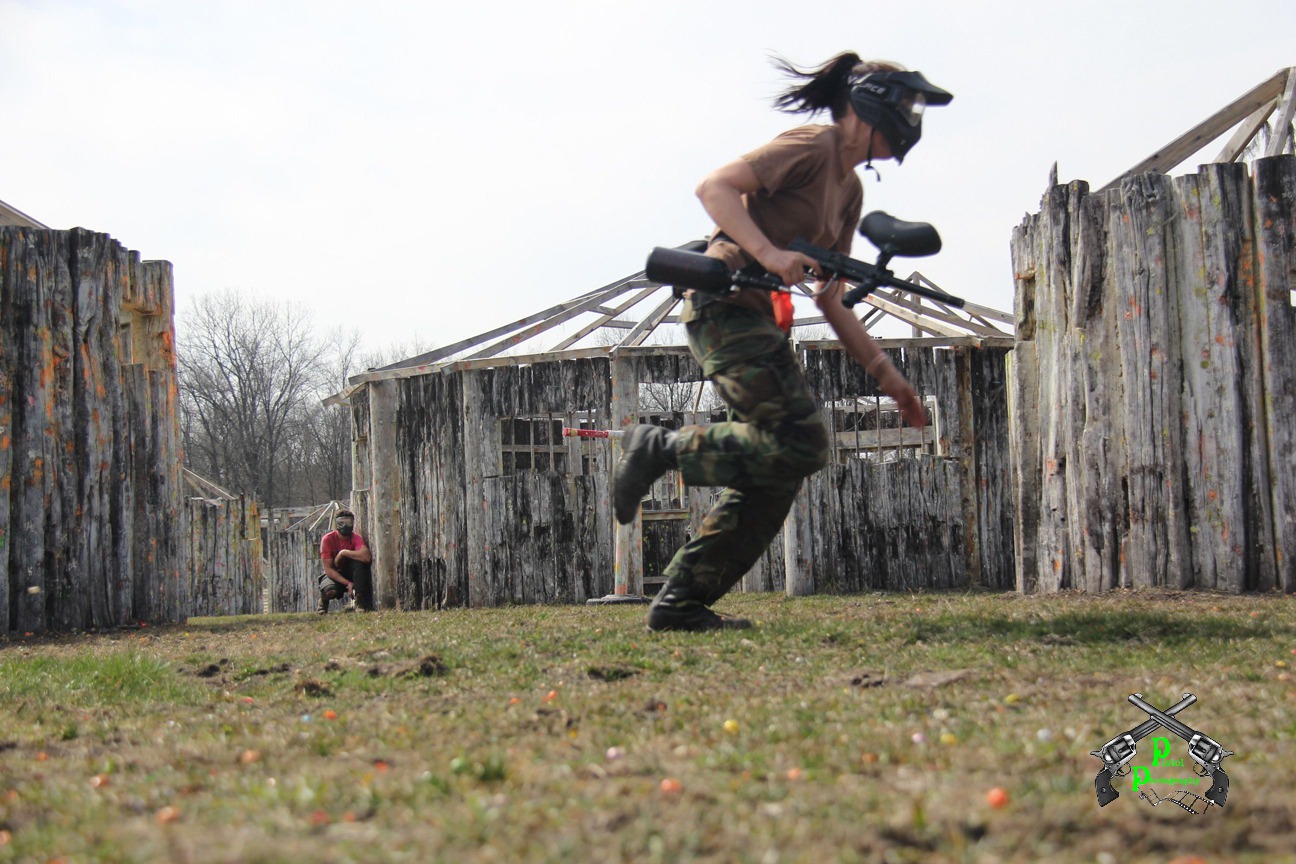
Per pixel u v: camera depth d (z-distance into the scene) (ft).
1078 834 6.81
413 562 43.45
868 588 40.32
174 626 30.45
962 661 14.30
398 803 7.79
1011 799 7.32
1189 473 23.82
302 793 7.86
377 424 44.19
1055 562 25.66
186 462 164.86
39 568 29.12
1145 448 24.13
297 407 163.63
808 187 16.07
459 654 16.97
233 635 25.39
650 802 7.45
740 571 18.72
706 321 16.60
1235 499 23.31
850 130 16.16
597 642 17.89
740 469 16.76
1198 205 24.03
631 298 48.16
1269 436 23.26
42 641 26.55
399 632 22.80
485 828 6.90
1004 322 45.85
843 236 17.38
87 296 30.32
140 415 31.35
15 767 10.07
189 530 64.90
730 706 11.50
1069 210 25.62
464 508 42.34
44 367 29.63
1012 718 10.29
